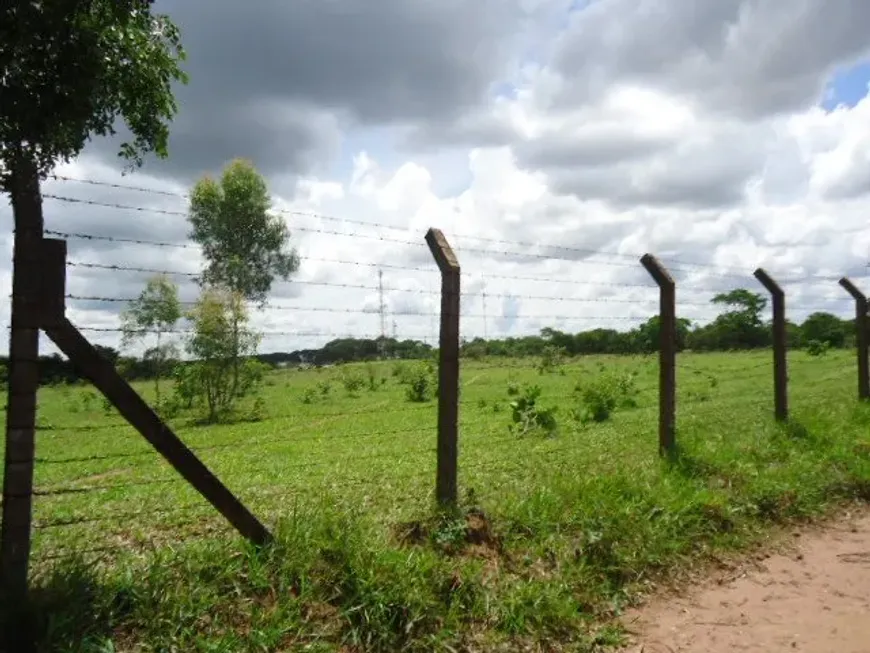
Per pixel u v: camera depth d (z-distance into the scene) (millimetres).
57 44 4156
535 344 57375
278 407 35719
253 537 5477
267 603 5152
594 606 6152
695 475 9195
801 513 8750
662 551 7117
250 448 19922
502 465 12469
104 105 4699
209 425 29406
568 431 18625
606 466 10352
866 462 10406
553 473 9734
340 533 5848
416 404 33938
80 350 4562
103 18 4547
